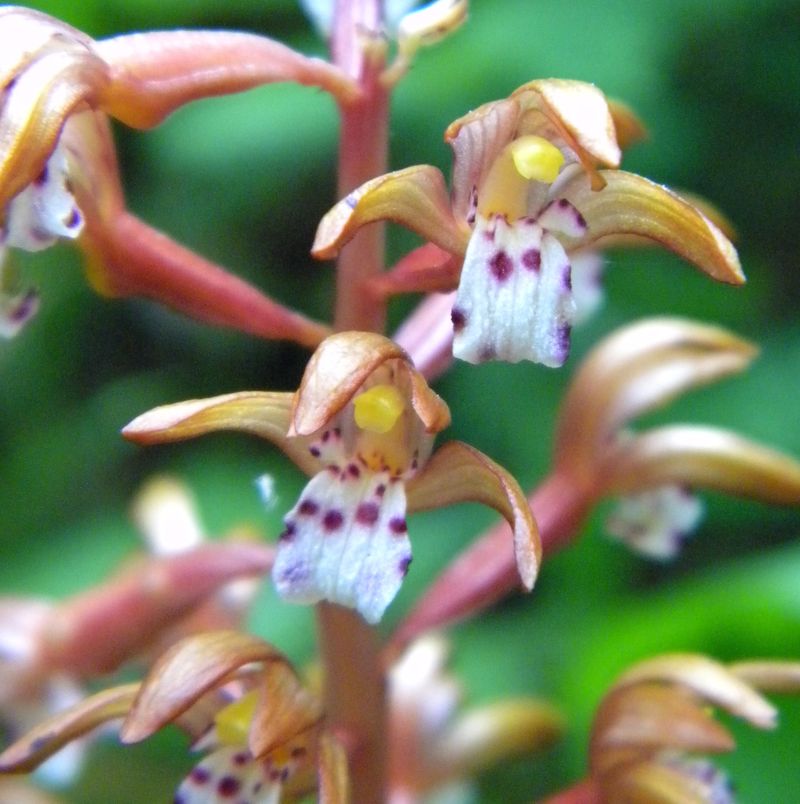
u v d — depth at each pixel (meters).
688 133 0.13
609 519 0.08
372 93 0.06
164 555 0.08
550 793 0.11
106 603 0.08
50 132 0.06
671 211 0.06
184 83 0.06
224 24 0.14
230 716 0.06
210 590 0.07
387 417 0.06
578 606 0.11
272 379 0.14
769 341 0.13
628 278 0.13
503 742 0.09
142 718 0.06
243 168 0.13
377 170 0.07
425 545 0.12
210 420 0.06
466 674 0.11
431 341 0.07
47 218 0.06
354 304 0.06
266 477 0.06
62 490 0.13
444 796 0.09
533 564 0.05
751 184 0.14
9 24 0.06
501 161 0.06
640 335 0.08
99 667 0.08
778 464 0.08
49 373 0.13
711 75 0.13
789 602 0.09
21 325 0.06
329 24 0.07
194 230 0.13
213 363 0.14
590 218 0.06
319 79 0.06
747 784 0.09
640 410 0.08
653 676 0.07
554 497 0.08
